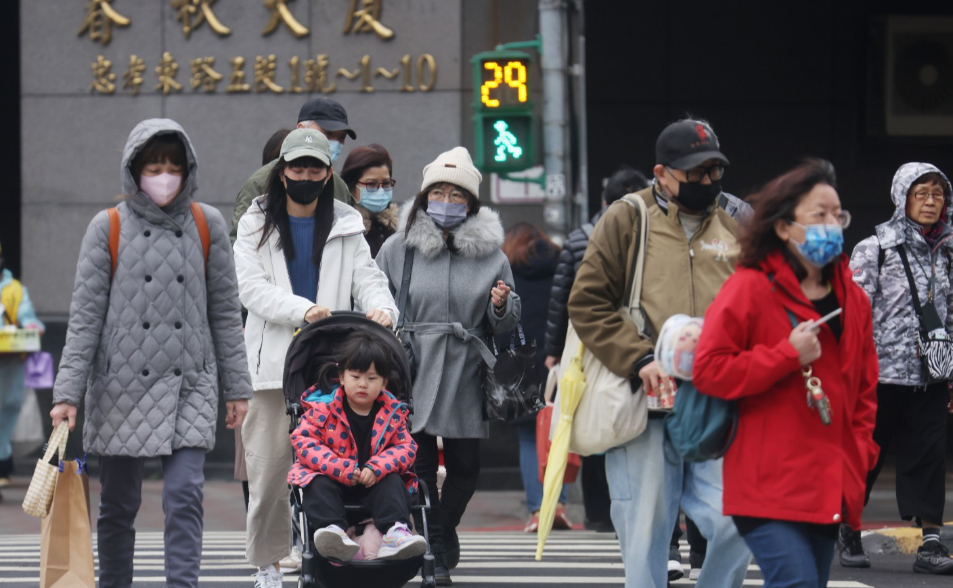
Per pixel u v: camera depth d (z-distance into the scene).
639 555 18.08
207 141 46.75
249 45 46.62
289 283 22.23
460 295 24.94
